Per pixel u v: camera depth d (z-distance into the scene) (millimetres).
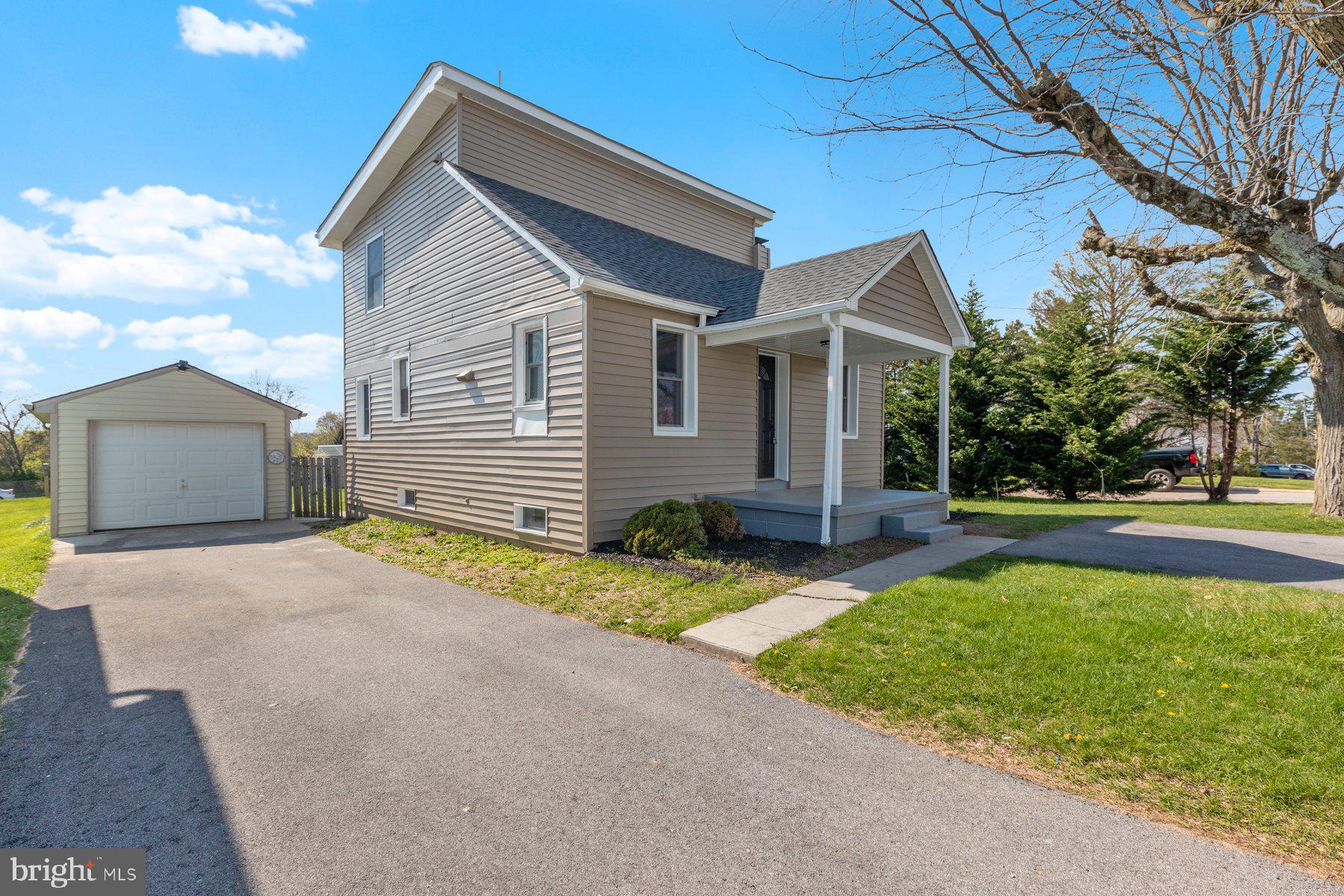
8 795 2826
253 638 5234
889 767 2996
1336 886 2094
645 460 8562
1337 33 3807
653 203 12945
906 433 17391
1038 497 16438
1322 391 10367
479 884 2191
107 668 4523
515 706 3803
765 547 8008
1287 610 4668
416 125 10930
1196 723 3170
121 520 11977
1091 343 15445
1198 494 16562
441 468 10891
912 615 5074
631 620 5504
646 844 2418
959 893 2102
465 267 10172
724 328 8742
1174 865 2232
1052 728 3236
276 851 2398
